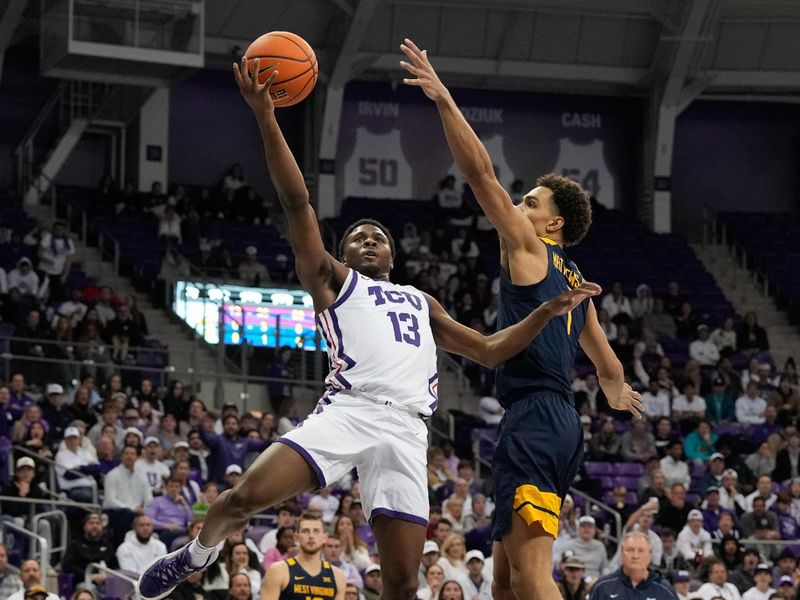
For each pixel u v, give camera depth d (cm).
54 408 1636
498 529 542
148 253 2355
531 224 561
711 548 1555
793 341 2594
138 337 1995
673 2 2612
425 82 541
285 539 1252
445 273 2488
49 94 2628
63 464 1497
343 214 2680
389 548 526
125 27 2119
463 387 2225
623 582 854
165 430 1661
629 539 855
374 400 527
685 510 1670
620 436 1938
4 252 2144
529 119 2933
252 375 2078
